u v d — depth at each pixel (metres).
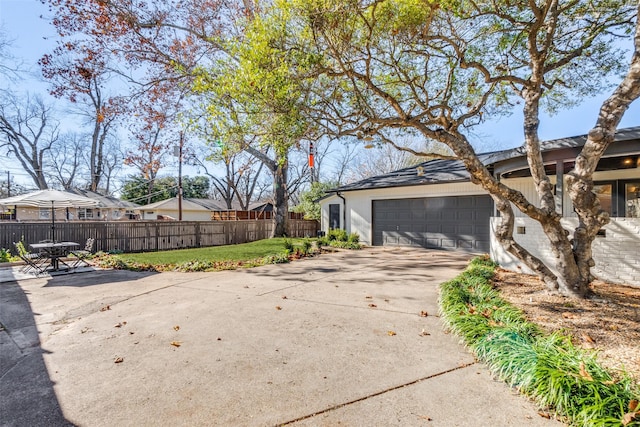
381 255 10.65
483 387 2.66
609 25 5.70
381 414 2.34
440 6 4.79
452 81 6.75
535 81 5.05
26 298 5.75
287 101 4.95
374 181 14.35
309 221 21.22
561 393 2.28
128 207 27.91
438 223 11.96
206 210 31.36
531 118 5.07
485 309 4.25
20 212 25.23
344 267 8.49
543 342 3.03
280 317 4.52
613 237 6.05
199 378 2.88
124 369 3.08
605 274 6.13
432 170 13.48
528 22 5.23
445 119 5.24
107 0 10.55
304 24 4.80
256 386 2.74
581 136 6.02
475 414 2.32
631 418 2.00
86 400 2.58
